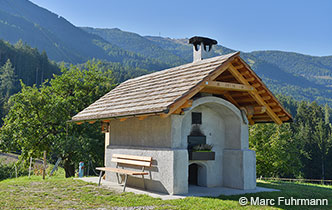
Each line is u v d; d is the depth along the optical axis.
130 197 9.11
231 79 11.36
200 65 11.06
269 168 35.97
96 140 21.50
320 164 60.94
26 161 23.11
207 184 11.55
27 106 21.86
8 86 92.50
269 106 11.65
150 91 11.32
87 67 26.31
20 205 7.88
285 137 35.78
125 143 12.36
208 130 11.76
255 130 35.88
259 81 10.69
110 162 13.02
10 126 21.28
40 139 21.97
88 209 7.62
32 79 116.94
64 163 23.53
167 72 12.77
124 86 15.08
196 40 12.70
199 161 11.38
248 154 11.33
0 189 10.41
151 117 10.92
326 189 12.69
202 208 7.81
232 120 11.82
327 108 112.56
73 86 24.39
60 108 21.55
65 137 21.59
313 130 71.31
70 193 9.77
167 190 9.73
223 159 11.98
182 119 10.46
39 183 11.78
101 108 13.15
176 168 9.63
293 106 108.31
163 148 10.13
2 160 37.44
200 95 11.28
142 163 10.70
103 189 10.62
